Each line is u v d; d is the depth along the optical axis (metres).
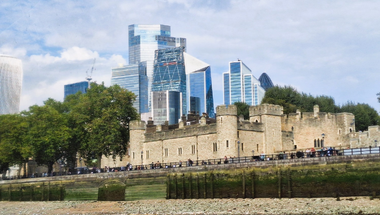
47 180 118.06
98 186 106.12
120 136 126.62
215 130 105.75
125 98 129.50
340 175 71.19
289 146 115.31
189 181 88.25
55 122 127.31
